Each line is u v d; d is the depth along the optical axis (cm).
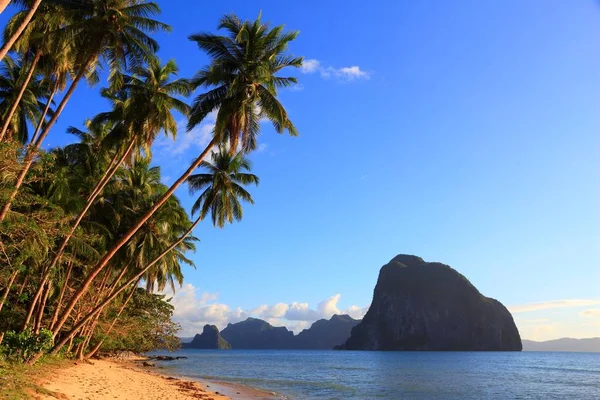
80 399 1680
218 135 2180
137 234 3281
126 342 5428
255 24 2223
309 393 3609
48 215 2084
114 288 3875
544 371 7962
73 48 2055
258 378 5119
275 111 2197
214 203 2916
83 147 3142
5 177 1750
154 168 3638
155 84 2444
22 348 2214
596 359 16475
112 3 2097
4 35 1914
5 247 1992
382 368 8150
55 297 3409
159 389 2733
